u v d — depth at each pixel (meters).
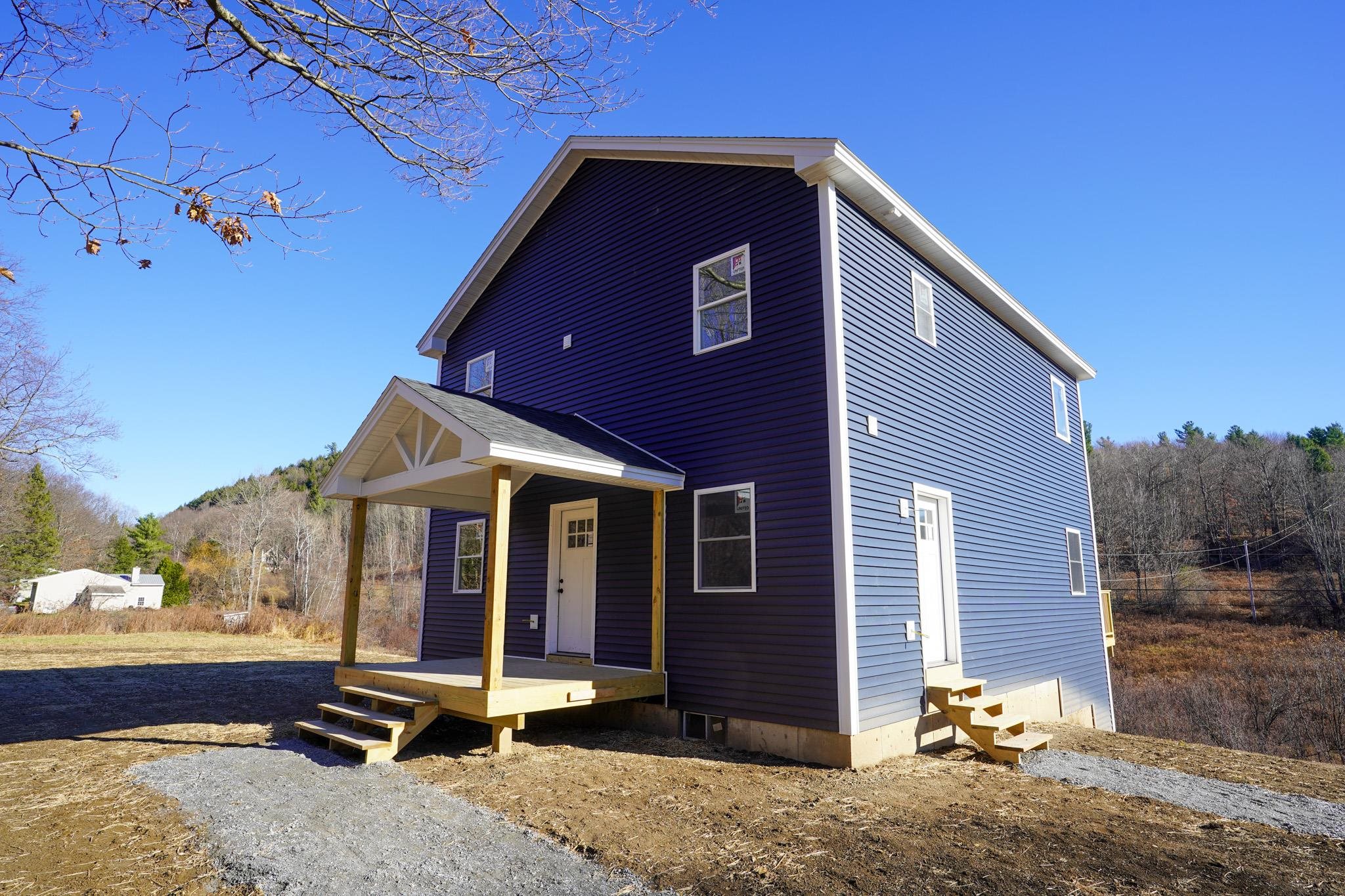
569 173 11.49
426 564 13.11
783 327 8.12
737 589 8.01
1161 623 30.31
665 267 9.77
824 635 7.14
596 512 9.95
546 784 6.05
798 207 8.24
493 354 12.46
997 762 7.41
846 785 6.15
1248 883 4.06
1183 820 5.39
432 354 13.60
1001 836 4.82
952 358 10.15
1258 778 7.10
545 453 7.31
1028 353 13.20
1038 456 12.84
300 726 7.75
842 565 7.11
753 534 7.96
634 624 9.12
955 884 3.96
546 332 11.49
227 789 5.79
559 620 10.22
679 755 7.35
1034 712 10.88
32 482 36.94
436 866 4.15
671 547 8.82
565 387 10.93
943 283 10.27
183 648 21.31
